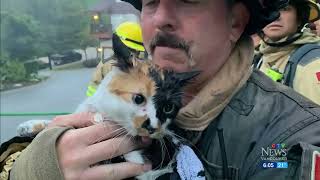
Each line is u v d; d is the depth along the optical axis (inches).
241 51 13.1
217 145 11.9
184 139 12.1
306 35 24.3
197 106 12.1
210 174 11.8
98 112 12.2
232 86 12.3
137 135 11.7
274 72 23.1
